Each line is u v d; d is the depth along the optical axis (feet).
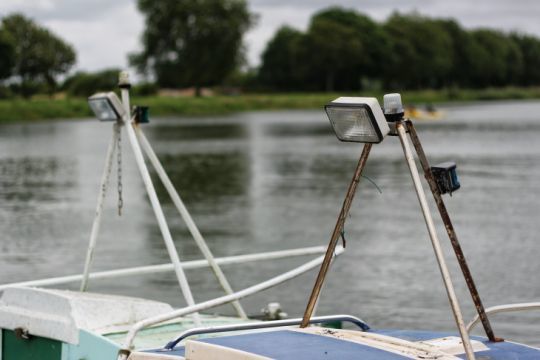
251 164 114.11
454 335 18.48
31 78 359.05
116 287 43.39
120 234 59.21
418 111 265.13
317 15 505.66
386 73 494.18
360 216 66.49
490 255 51.03
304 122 249.14
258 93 483.92
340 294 41.81
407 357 14.76
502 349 17.01
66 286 43.88
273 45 497.46
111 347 20.10
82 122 258.78
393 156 126.41
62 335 20.86
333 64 477.36
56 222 64.90
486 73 570.46
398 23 513.04
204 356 15.57
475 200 74.95
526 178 93.15
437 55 512.22
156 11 416.67
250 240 56.39
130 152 135.44
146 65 422.82
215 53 415.44
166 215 67.36
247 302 40.55
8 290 22.29
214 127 219.82
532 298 40.88
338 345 15.46
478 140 157.38
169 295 41.63
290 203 74.28
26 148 149.48
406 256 50.96
